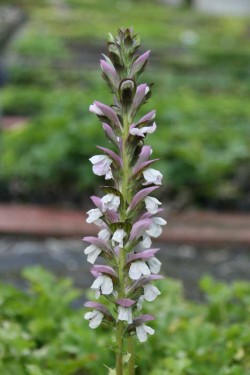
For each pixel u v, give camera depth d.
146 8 20.50
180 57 9.99
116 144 1.14
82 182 3.61
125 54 1.13
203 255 3.20
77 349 1.67
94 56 10.34
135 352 1.66
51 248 3.18
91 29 13.50
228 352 1.67
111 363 1.65
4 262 3.01
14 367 1.61
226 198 3.73
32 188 3.69
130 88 1.10
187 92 6.95
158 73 8.38
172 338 1.76
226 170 3.84
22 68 7.62
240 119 5.39
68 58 9.80
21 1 18.88
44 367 1.66
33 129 3.99
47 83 7.41
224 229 3.41
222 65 9.47
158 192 3.70
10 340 1.67
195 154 3.79
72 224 3.37
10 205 3.62
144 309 1.79
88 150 3.65
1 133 4.74
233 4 21.25
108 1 21.72
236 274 3.02
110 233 1.14
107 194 1.12
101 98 4.97
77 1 20.50
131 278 1.12
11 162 3.80
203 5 21.98
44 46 10.13
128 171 1.13
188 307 2.00
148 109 4.77
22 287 2.75
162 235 3.27
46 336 1.79
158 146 3.76
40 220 3.41
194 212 3.62
